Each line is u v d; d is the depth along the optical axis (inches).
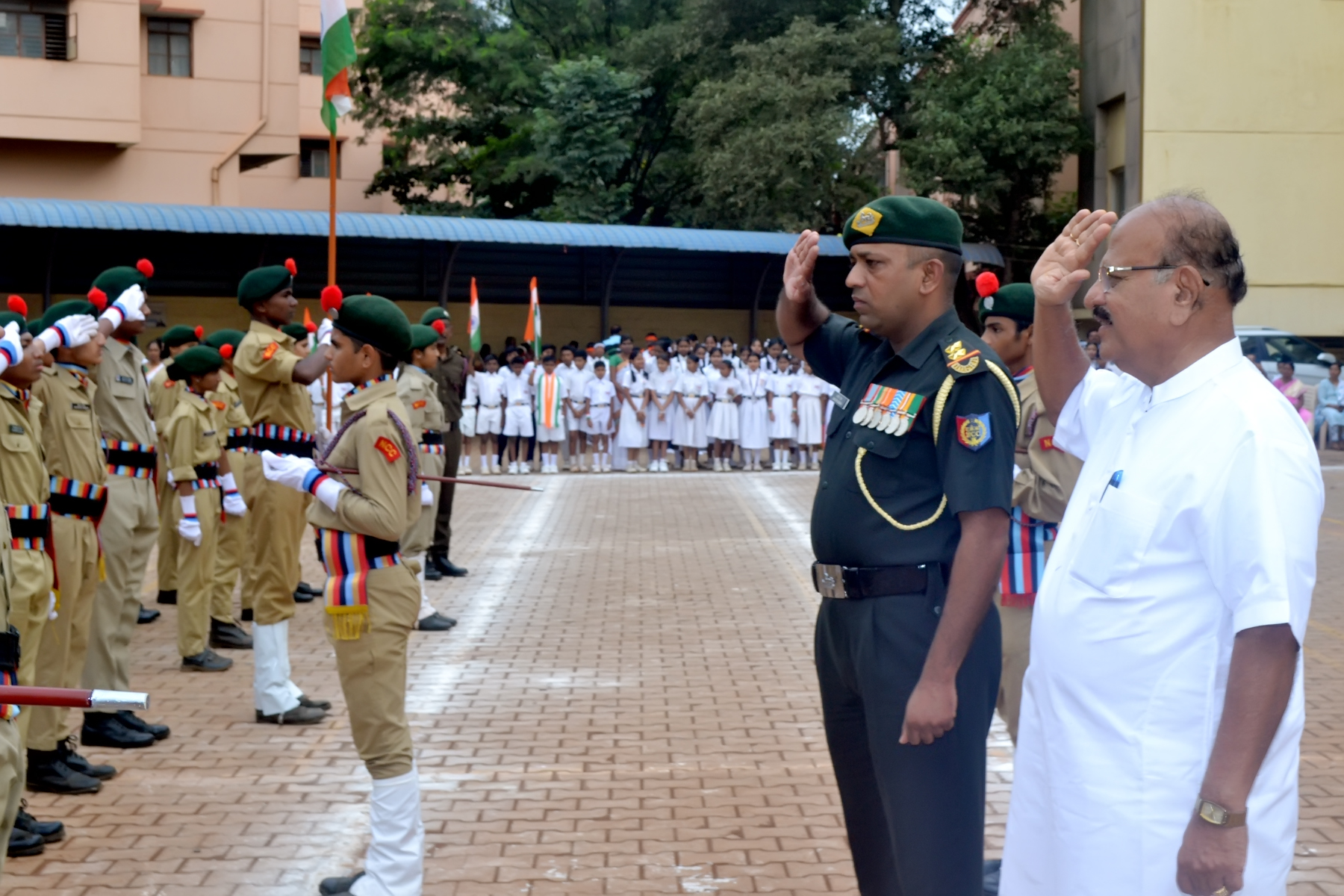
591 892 170.1
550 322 1007.0
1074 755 94.9
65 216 792.9
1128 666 92.8
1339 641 320.5
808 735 241.0
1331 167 1007.6
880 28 1071.6
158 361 533.0
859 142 1101.7
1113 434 101.2
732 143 1049.5
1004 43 1118.4
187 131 1034.1
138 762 228.1
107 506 232.2
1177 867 88.9
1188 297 94.2
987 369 122.8
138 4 980.6
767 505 614.9
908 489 126.4
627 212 1162.0
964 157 1044.5
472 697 269.9
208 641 319.9
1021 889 100.5
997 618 132.1
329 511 164.6
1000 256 1039.0
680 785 213.0
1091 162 1121.4
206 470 297.3
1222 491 90.2
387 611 162.9
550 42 1355.8
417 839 164.9
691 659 304.5
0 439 182.4
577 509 600.4
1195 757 91.0
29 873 176.9
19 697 111.7
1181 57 994.7
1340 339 1012.5
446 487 414.9
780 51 1063.0
